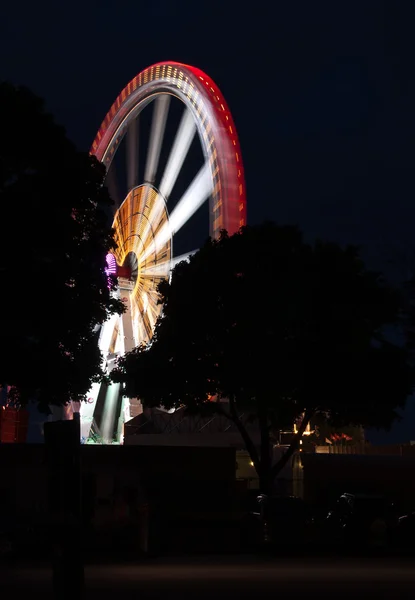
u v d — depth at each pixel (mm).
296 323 39375
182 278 41750
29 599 14562
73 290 32312
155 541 27984
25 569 22281
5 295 29328
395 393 39094
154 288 64375
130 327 65000
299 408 39875
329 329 38969
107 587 16688
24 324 30250
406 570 21312
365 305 39906
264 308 39156
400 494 43188
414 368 39750
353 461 43406
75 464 5793
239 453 56406
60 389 32656
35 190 30609
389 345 39938
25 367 31188
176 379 40281
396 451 57344
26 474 37031
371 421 40375
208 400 41250
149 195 67500
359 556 28000
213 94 59125
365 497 30984
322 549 29766
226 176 56719
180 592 15641
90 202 33531
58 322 30828
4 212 29328
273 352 38625
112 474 38344
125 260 69875
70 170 31422
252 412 49375
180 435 58812
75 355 33719
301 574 19984
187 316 40344
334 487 42875
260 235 40750
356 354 38688
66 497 5750
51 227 30359
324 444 61438
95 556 27438
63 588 5668
